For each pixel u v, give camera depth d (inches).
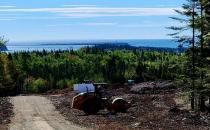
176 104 1614.2
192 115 1190.9
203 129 968.9
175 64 1438.2
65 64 5836.6
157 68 4982.8
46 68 5497.1
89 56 6968.5
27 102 1862.7
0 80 3284.9
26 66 5625.0
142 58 6993.1
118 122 1139.3
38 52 7037.4
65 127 1058.1
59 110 1521.9
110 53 7298.2
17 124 1137.4
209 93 1362.0
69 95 2268.7
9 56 3988.7
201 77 1378.0
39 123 1153.4
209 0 1363.2
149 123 1078.4
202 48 1409.9
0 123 1161.4
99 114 1346.0
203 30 1397.6
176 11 1406.3
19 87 3986.2
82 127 1052.5
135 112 1369.3
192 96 1389.0
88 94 1359.5
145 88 2482.8
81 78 5093.5
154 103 1663.4
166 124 1053.8
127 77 4881.9
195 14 1391.5
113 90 2600.9
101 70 5374.0
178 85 1450.5
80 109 1350.9
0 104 1755.7
